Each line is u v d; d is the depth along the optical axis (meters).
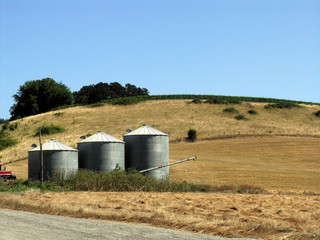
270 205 25.05
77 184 35.38
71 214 18.81
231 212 20.50
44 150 42.06
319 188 45.00
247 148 73.75
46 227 14.88
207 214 19.19
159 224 15.97
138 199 26.56
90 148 44.34
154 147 45.94
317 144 76.00
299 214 19.61
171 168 57.84
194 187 39.50
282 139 79.69
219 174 54.09
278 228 14.57
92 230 14.27
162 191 36.25
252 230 14.48
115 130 90.31
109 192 32.91
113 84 164.12
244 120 96.19
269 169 58.34
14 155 79.19
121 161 44.91
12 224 15.55
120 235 13.33
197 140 80.94
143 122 95.50
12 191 32.75
